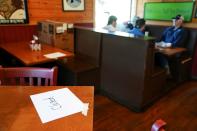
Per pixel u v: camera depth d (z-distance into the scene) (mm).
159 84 2688
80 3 3654
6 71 1251
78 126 809
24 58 2080
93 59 2871
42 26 2979
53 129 785
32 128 790
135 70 2316
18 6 2863
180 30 3486
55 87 1176
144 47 2150
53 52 2383
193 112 2490
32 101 1006
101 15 4254
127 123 2219
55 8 3318
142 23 3529
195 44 3529
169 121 2281
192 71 3701
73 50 3102
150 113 2436
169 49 2998
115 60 2547
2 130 775
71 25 2955
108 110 2488
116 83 2623
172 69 3363
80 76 2600
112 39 2514
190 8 3621
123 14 4688
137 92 2365
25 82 1367
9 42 2908
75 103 992
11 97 1045
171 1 3914
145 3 4395
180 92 3102
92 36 2816
